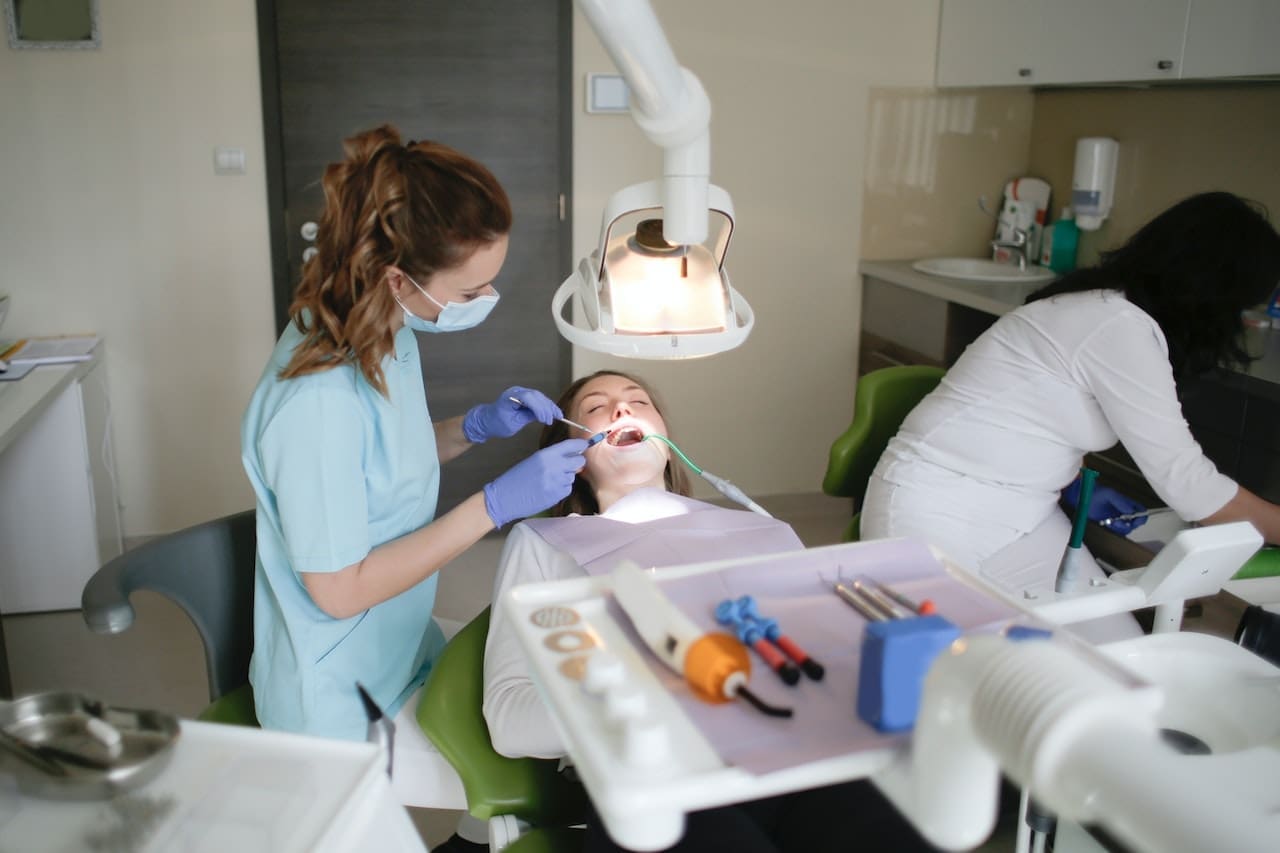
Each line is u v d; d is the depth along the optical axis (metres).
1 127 3.15
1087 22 3.01
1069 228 3.63
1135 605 1.31
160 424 3.44
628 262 1.24
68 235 3.25
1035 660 0.63
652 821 0.74
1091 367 1.89
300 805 0.88
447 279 1.36
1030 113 3.83
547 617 0.97
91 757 0.90
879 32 3.63
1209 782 0.53
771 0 3.52
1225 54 2.58
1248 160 3.00
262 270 3.37
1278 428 2.31
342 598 1.42
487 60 3.35
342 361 1.39
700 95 1.02
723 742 0.79
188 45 3.18
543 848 1.29
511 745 1.33
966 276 3.49
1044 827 1.18
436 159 1.34
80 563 3.08
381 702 1.57
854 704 0.85
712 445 3.87
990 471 2.03
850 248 3.80
